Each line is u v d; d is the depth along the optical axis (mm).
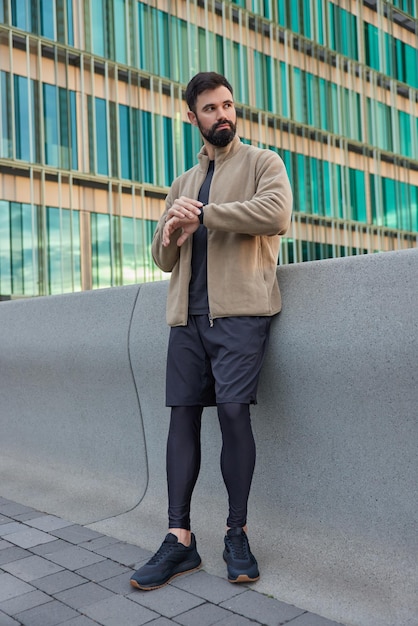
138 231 27016
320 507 2162
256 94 31875
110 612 1879
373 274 1993
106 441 3133
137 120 27297
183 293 2188
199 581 2068
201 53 29797
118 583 2080
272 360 2279
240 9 31453
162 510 2734
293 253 32875
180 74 28922
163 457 2836
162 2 28547
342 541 2084
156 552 2121
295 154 33375
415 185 40656
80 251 25281
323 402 2143
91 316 3176
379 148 38094
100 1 26484
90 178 25672
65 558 2320
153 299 2857
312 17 34938
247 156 2203
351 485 2068
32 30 24469
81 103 25656
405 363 1900
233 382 2057
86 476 3230
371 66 38094
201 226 2221
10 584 2111
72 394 3322
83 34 25891
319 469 2164
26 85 24109
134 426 2979
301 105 33906
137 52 27531
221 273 2102
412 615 1752
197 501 2635
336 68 36000
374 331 1982
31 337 3564
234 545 2072
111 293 3080
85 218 25578
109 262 26109
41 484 3355
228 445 2090
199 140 29453
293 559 2143
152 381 2852
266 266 2170
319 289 2145
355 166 36688
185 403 2203
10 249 23406
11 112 23578
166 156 28094
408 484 1914
